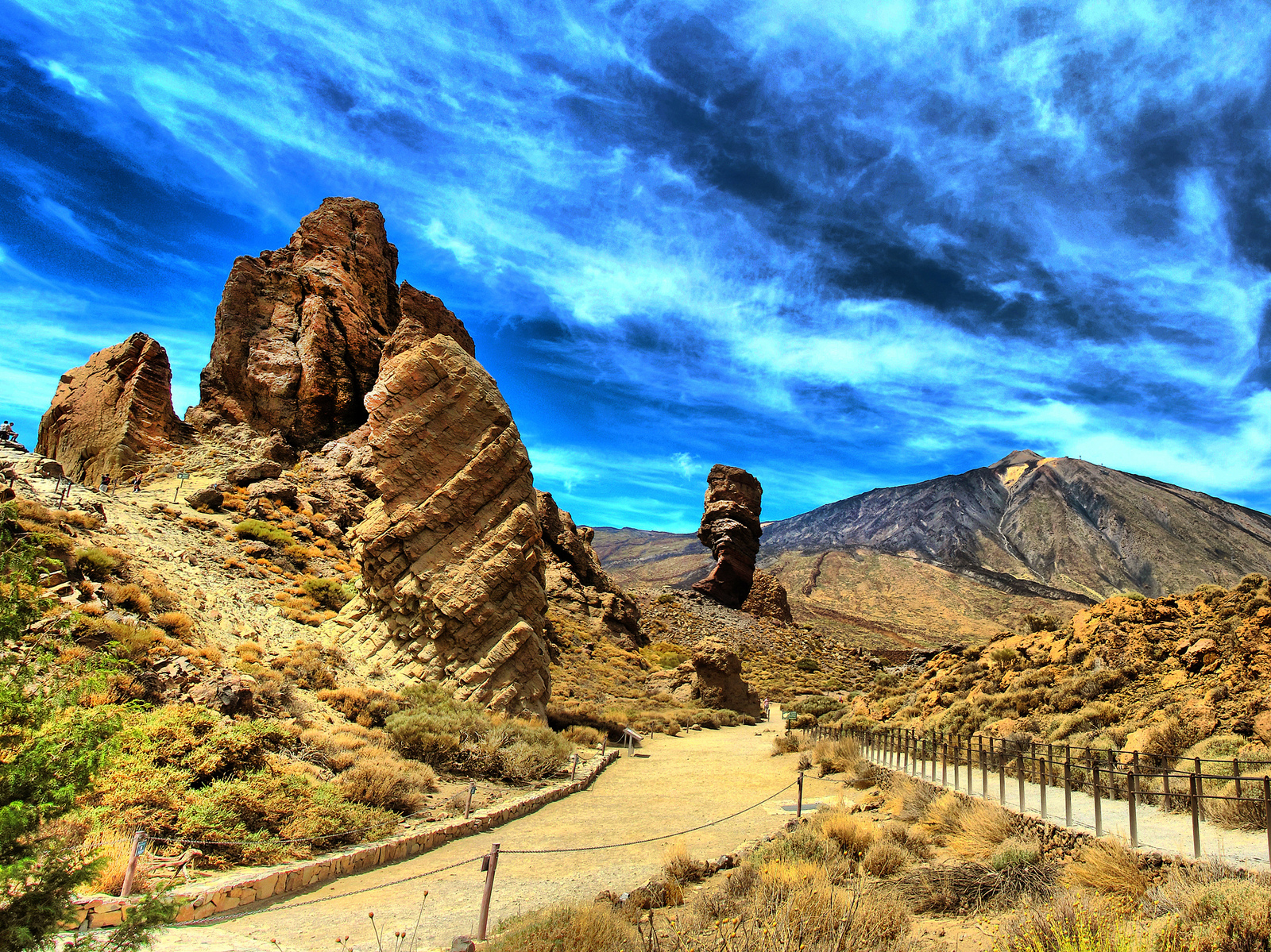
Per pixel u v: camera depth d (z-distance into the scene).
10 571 6.06
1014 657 29.16
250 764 14.02
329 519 51.84
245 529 41.75
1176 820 10.95
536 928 8.05
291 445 64.38
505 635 26.97
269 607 30.38
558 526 76.31
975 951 7.77
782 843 12.32
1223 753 13.41
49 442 60.88
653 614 92.44
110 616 18.34
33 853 5.36
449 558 27.89
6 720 5.73
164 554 30.38
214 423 61.31
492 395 30.39
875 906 8.77
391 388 29.64
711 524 117.75
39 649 6.13
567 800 19.33
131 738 12.52
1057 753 15.83
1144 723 17.47
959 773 17.47
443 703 23.89
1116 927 6.98
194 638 22.00
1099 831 9.96
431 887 11.54
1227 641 19.55
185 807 11.57
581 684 44.44
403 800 15.52
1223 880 7.40
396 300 81.81
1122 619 24.38
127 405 56.09
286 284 71.12
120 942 5.50
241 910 9.76
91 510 30.55
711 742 33.53
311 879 11.20
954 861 11.39
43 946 5.21
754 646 90.50
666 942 8.02
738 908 9.49
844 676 83.06
